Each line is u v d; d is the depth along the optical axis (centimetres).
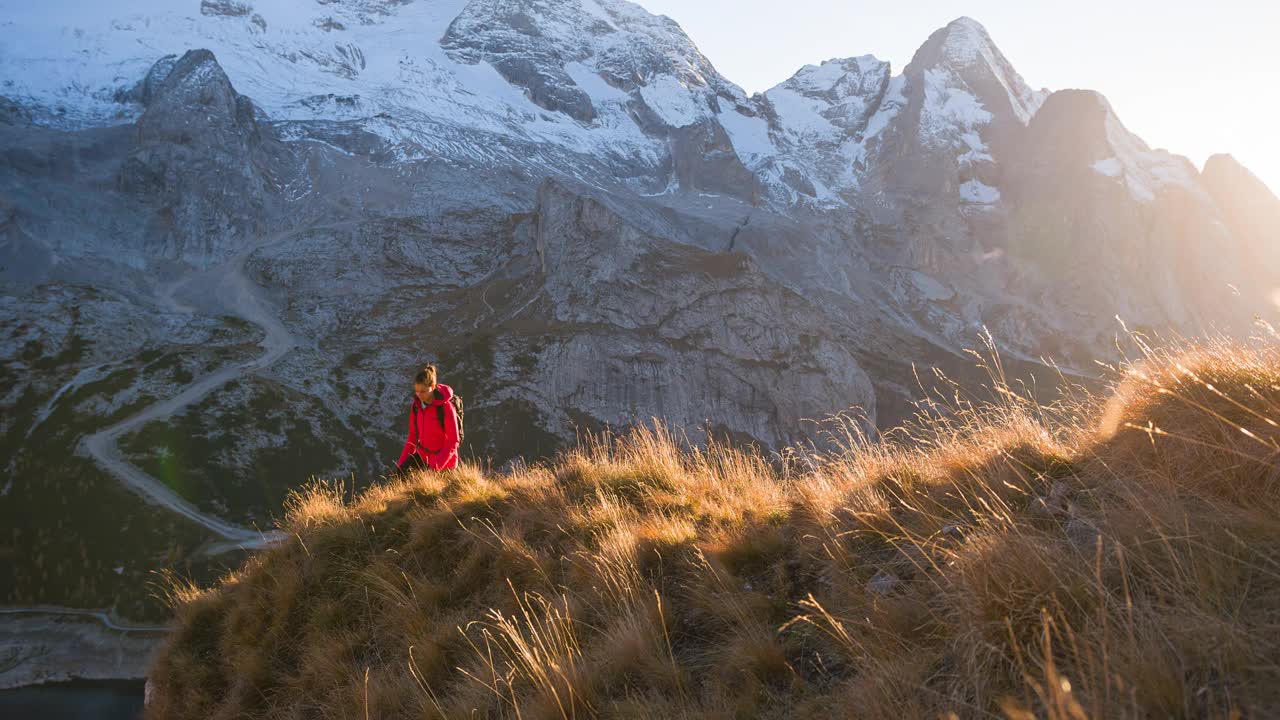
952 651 300
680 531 540
